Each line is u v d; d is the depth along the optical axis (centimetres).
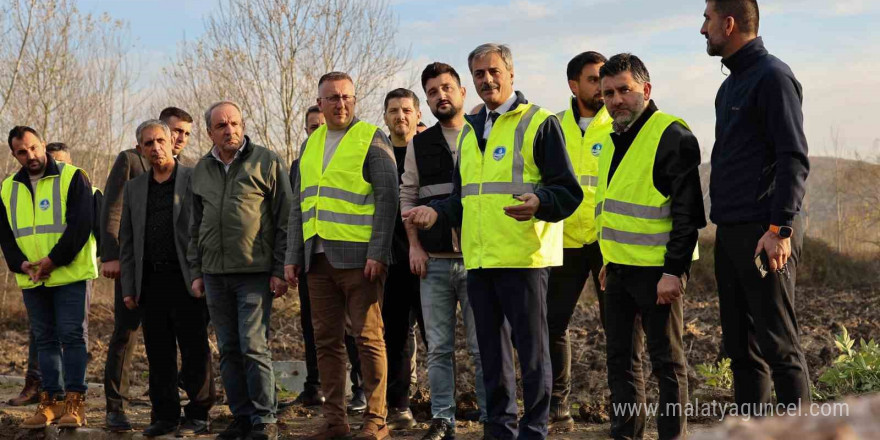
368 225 547
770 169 400
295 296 1451
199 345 604
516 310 455
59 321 650
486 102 480
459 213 488
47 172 672
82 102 1933
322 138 568
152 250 595
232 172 568
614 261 450
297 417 666
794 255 403
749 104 402
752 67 408
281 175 579
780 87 392
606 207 456
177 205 595
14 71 1747
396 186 550
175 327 599
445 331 543
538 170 464
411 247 543
